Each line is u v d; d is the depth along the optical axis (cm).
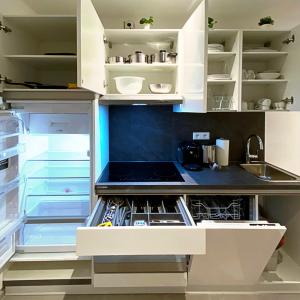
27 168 226
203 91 162
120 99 218
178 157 267
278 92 249
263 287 206
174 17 254
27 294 207
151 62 227
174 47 242
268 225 157
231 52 235
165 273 167
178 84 225
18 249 221
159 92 229
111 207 196
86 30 149
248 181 199
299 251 218
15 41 211
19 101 200
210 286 207
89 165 222
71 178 233
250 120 267
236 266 176
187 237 141
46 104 204
